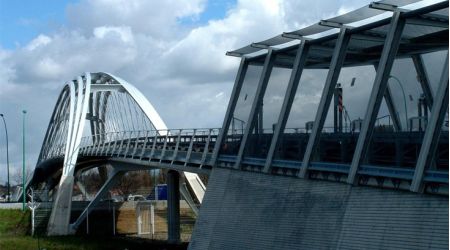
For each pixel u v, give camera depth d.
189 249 29.86
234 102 30.33
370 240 19.77
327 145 23.08
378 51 21.98
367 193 20.41
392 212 19.17
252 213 26.52
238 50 29.36
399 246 18.61
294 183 24.39
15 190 104.62
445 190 17.42
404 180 19.00
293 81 25.69
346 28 23.16
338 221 21.39
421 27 20.14
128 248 46.81
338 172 22.00
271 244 24.64
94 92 78.69
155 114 67.19
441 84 18.14
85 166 74.75
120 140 56.38
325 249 21.66
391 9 20.34
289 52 26.98
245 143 28.55
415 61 20.06
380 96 20.72
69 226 63.31
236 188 28.30
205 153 36.00
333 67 23.34
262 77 28.12
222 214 28.59
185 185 58.50
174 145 46.09
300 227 23.27
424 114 19.42
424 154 18.20
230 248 27.20
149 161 46.88
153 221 65.88
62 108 79.44
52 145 83.50
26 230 62.41
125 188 110.88
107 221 69.94
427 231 17.78
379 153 20.41
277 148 26.05
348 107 22.45
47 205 66.50
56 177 81.00
